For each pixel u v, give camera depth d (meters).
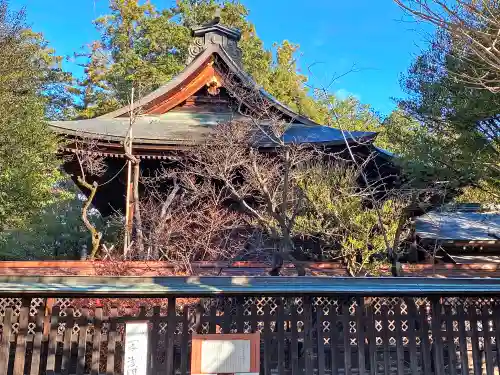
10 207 10.58
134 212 11.15
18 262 9.48
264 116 14.37
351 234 9.48
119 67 26.70
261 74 23.69
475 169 10.16
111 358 5.43
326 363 5.98
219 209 11.53
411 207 9.87
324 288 5.39
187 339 5.55
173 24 27.72
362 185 11.90
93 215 21.45
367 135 11.22
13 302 6.07
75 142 11.85
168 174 11.64
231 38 17.69
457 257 12.36
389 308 6.14
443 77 11.27
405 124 13.20
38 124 10.98
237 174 11.37
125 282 5.66
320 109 20.31
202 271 9.55
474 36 5.65
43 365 5.71
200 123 15.12
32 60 12.66
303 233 9.73
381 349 6.13
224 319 5.66
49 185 11.73
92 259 10.09
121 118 15.50
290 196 9.45
